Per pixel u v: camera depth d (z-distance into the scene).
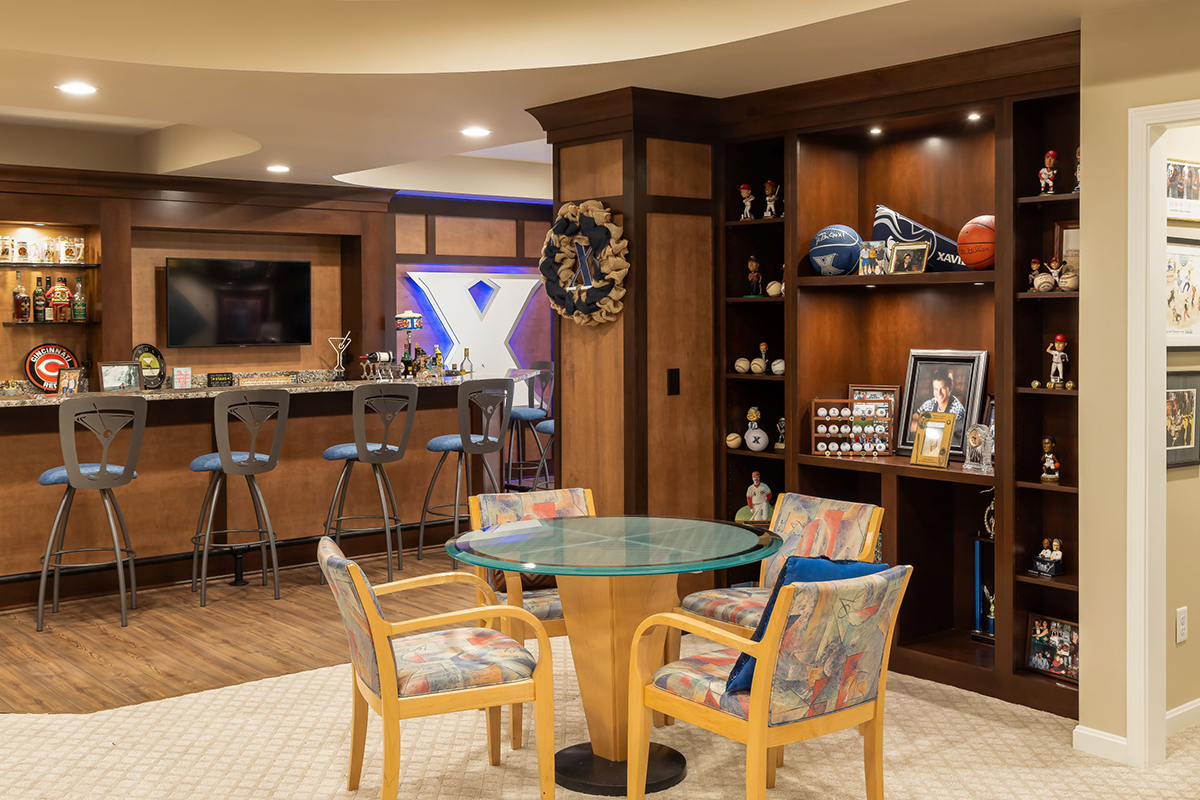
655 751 3.59
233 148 6.55
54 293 7.56
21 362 7.61
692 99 4.92
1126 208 3.49
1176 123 3.38
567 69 4.38
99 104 5.02
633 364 4.92
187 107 5.10
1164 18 3.37
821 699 2.80
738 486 5.34
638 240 4.86
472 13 4.41
